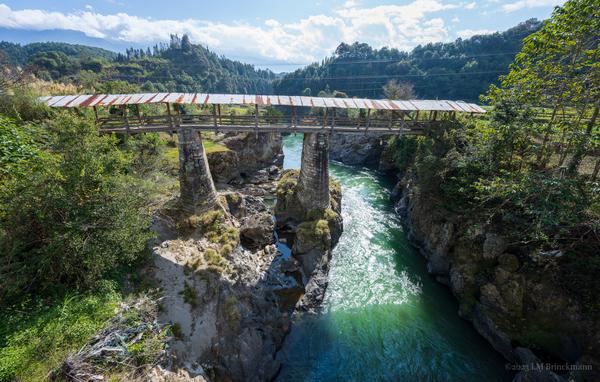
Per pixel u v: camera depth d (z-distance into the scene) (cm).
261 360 1514
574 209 1409
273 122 2645
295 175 3272
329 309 1966
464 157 2120
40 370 933
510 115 1917
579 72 1560
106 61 12800
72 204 1302
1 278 1088
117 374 1057
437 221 2342
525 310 1622
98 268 1294
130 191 1544
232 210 2750
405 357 1662
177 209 2336
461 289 1973
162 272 1725
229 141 4303
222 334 1496
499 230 1864
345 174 4703
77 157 1373
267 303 1820
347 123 2681
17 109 1980
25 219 1205
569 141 1709
